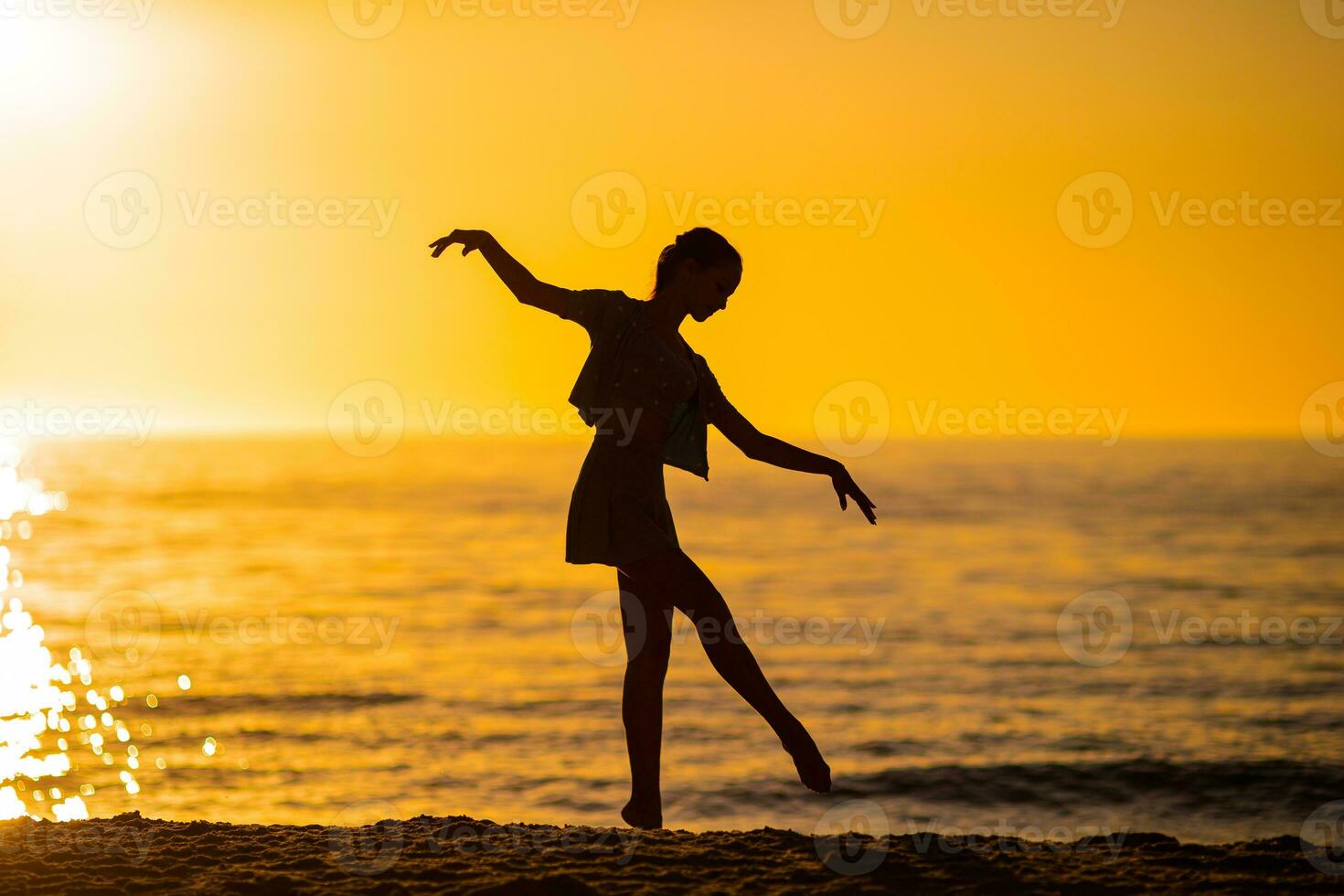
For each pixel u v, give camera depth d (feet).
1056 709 118.32
